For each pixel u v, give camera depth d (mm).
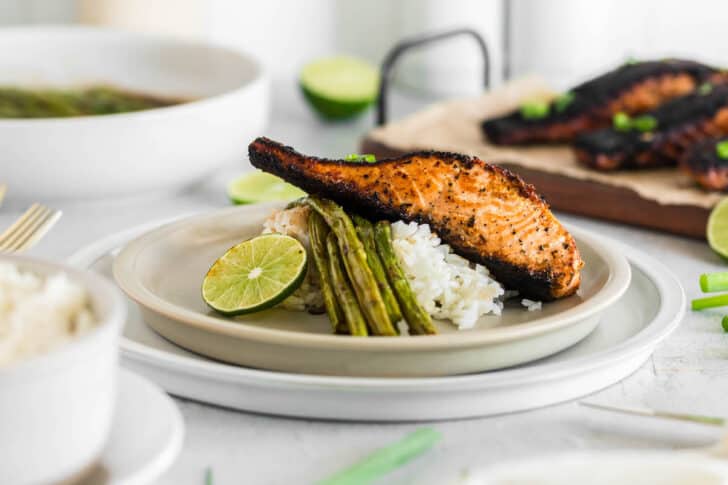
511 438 674
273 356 694
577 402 705
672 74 1141
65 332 585
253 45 1647
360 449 667
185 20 1378
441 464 654
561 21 1434
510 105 1216
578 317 710
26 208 969
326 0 1646
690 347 768
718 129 1029
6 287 593
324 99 1359
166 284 778
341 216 745
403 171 753
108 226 953
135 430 612
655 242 953
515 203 753
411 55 1495
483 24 1463
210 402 698
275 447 668
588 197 995
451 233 751
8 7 1586
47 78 1153
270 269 747
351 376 690
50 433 568
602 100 1116
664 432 679
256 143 762
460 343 681
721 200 947
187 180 997
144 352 694
